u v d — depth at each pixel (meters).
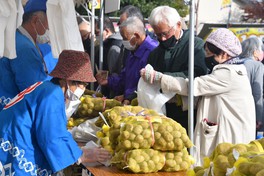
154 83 3.33
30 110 2.52
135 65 4.07
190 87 3.13
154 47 4.05
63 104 2.59
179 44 3.49
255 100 5.56
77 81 2.64
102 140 3.02
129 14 4.93
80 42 3.52
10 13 3.05
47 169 2.60
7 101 3.46
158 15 3.46
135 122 2.80
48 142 2.49
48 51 3.91
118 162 2.75
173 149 2.76
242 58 5.70
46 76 3.54
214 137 3.20
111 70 5.06
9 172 2.51
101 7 5.12
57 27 3.47
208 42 3.26
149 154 2.72
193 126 3.27
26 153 2.52
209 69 3.57
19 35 3.57
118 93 4.71
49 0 3.42
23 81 3.42
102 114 3.42
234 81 3.18
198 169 2.31
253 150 2.16
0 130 2.53
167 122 2.82
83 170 2.94
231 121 3.19
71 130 3.48
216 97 3.21
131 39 4.05
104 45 5.39
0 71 3.45
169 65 3.52
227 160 2.08
